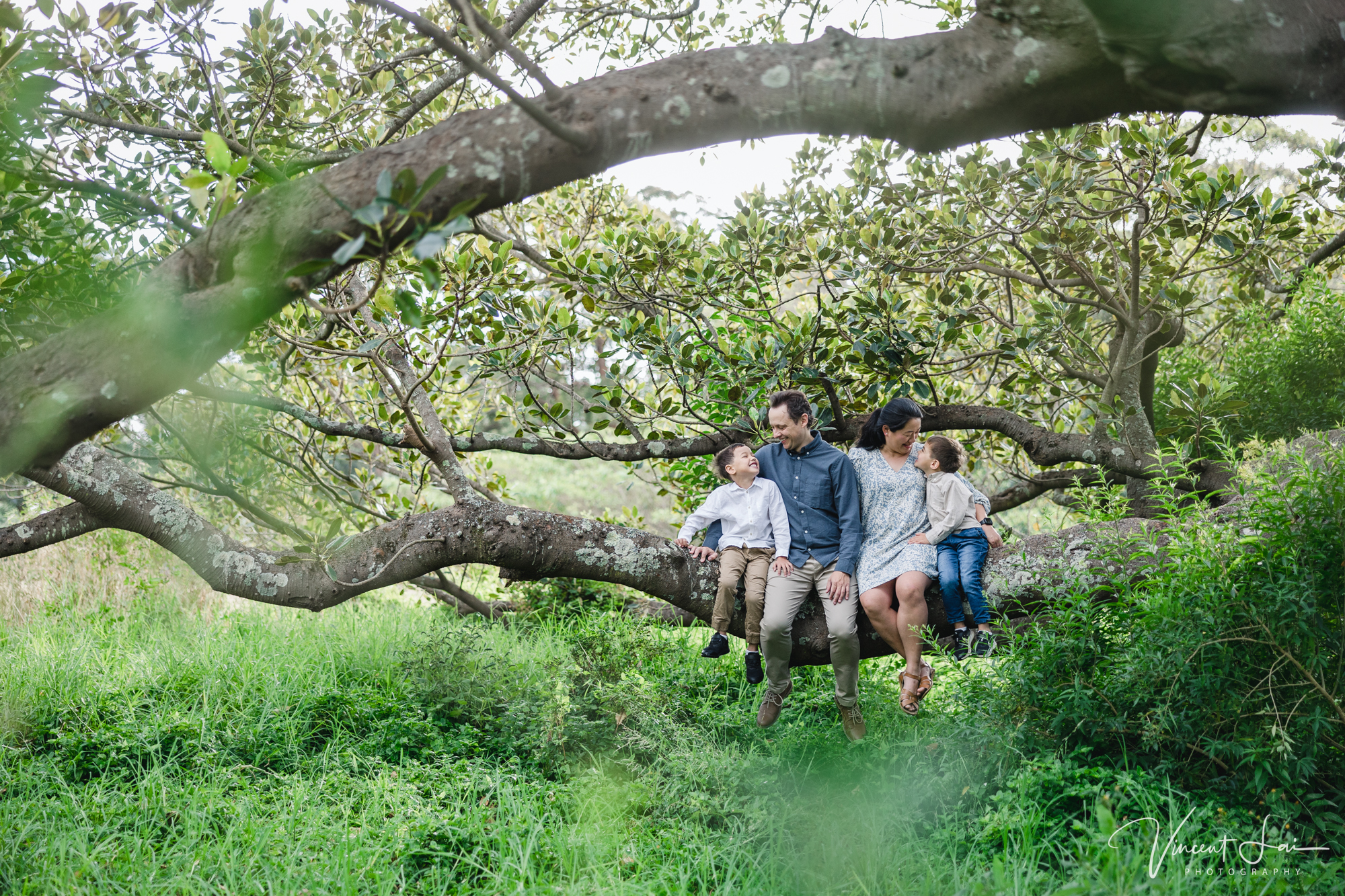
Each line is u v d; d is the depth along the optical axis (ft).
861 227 20.15
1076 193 18.39
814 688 18.42
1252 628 11.33
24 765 14.26
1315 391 22.09
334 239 6.78
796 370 19.39
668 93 6.91
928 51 6.79
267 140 15.74
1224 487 19.61
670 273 21.18
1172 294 18.65
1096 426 20.61
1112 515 14.61
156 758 14.56
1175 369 24.25
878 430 15.02
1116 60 6.23
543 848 12.16
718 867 12.10
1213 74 6.03
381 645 20.71
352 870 11.23
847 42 6.97
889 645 14.99
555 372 21.90
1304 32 5.89
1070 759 12.13
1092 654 12.59
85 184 10.12
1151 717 11.93
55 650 19.60
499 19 16.05
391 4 6.49
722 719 17.07
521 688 17.75
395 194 6.05
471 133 6.91
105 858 11.37
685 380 20.24
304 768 14.93
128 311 6.66
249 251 6.73
